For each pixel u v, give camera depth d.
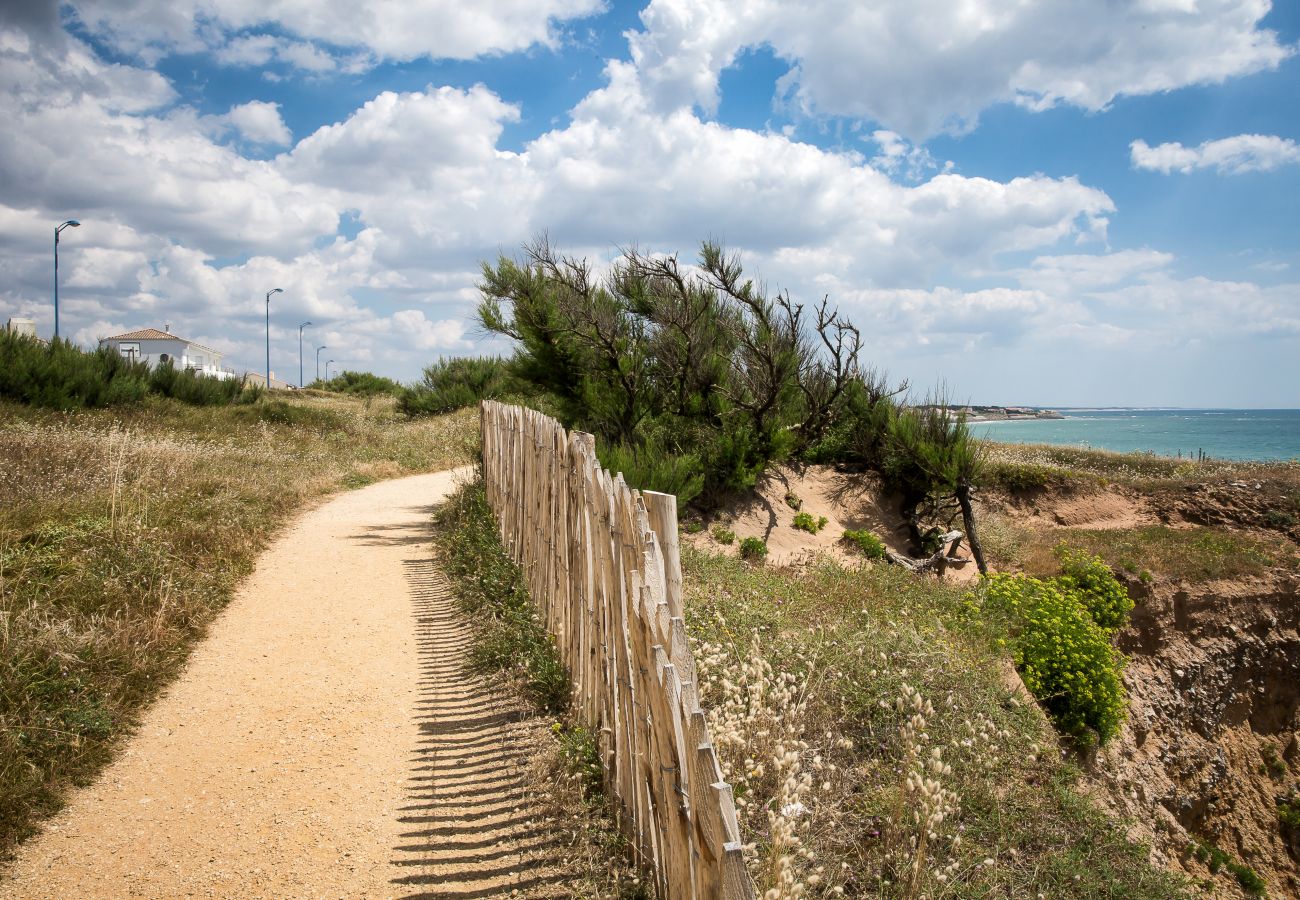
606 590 4.43
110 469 11.02
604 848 3.74
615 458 11.97
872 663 6.33
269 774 4.52
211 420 22.03
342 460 19.00
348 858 3.71
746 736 4.59
